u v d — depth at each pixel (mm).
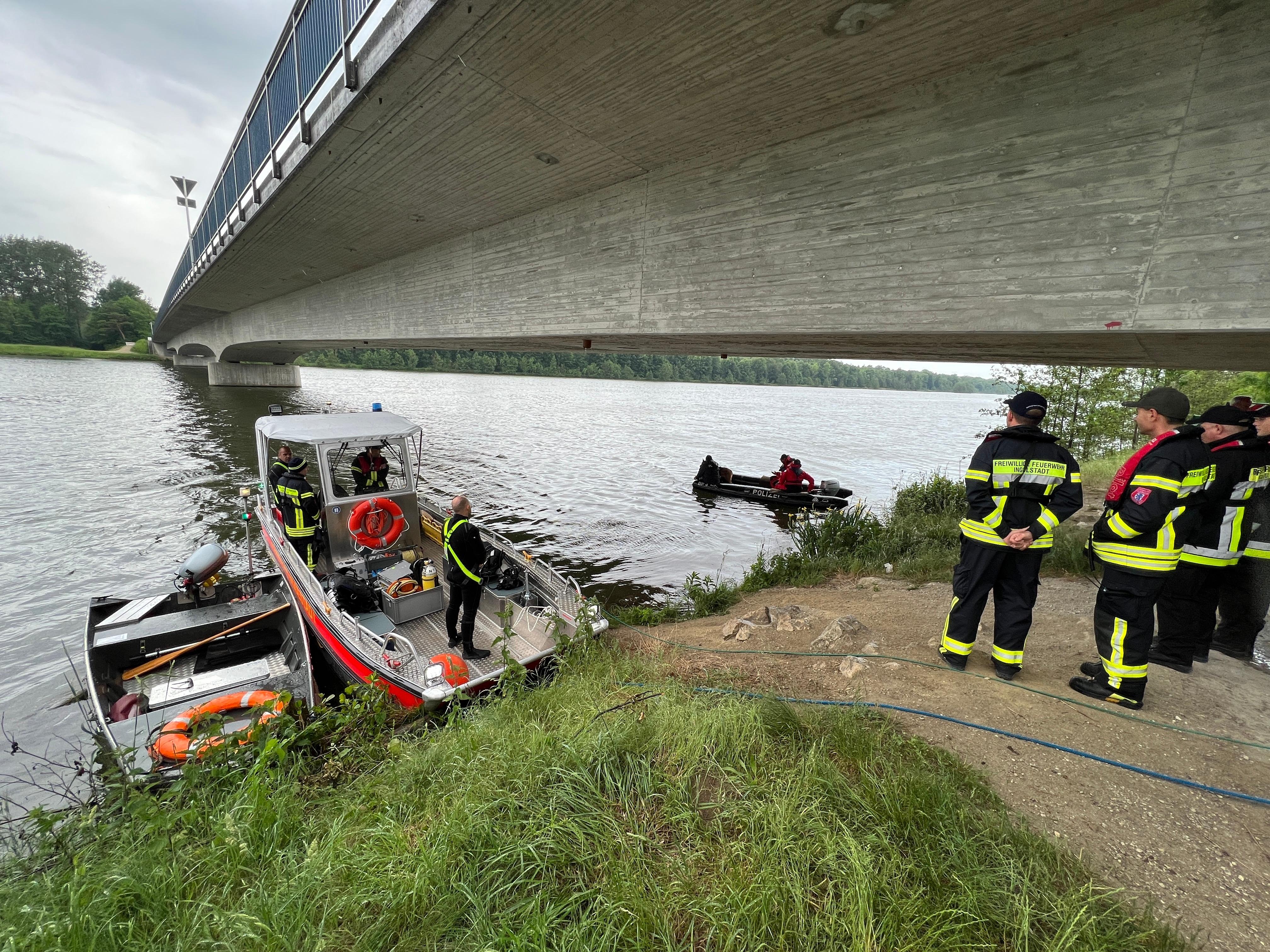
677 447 24703
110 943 2189
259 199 12328
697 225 6250
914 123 4477
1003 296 4125
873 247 4797
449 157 7496
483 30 4957
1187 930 2035
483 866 2391
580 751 3033
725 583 8164
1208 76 3215
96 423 23906
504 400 44781
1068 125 3754
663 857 2420
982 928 1993
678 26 4297
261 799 2943
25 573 9219
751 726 3240
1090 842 2441
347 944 2170
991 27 3721
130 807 3068
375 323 14938
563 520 12922
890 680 3973
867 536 9578
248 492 8023
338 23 7109
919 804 2529
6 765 5098
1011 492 3559
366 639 4980
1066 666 4102
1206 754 2996
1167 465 3088
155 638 5844
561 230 8188
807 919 2072
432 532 8359
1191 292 3359
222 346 39344
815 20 3916
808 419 41688
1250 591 4129
